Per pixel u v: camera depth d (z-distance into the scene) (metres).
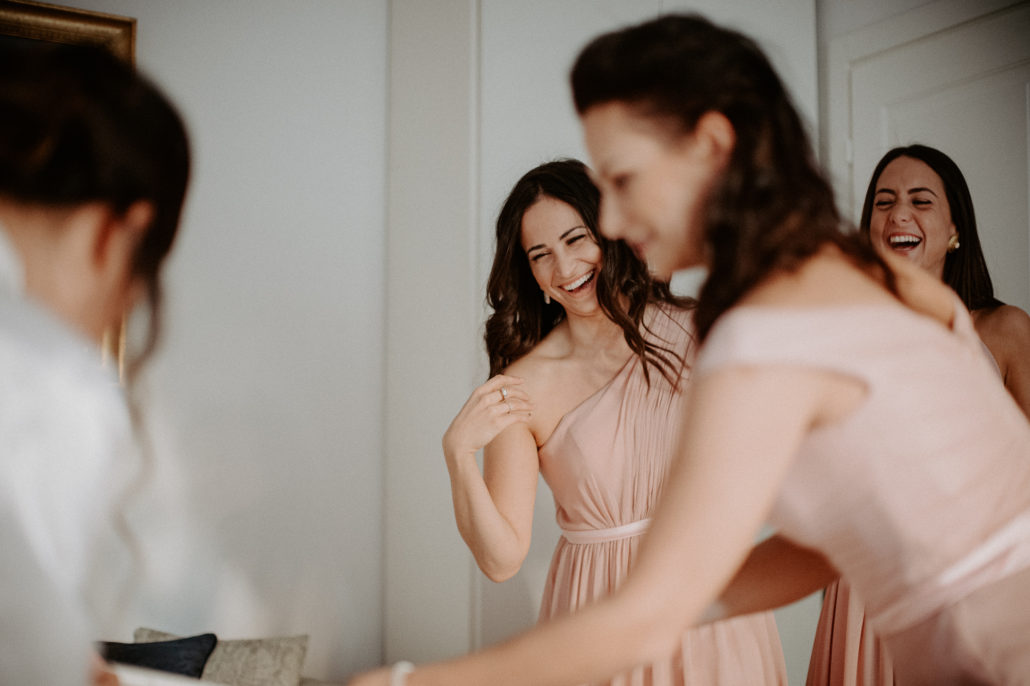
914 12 2.82
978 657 0.81
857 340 0.79
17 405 0.64
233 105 2.86
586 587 1.72
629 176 0.83
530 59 2.71
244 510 2.82
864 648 1.73
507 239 1.83
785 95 0.85
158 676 0.83
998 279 2.58
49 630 0.62
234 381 2.82
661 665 1.55
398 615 2.94
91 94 0.70
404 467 2.92
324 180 2.99
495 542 1.63
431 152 2.82
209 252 2.80
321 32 3.01
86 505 0.67
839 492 0.83
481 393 1.68
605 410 1.75
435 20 2.82
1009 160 2.54
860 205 3.00
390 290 3.04
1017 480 0.87
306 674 2.89
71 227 0.70
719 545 0.72
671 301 1.83
